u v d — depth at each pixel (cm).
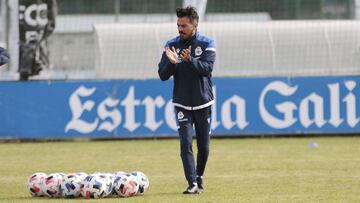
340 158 5109
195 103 3475
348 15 9500
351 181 3984
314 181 3997
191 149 3512
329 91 6469
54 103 6450
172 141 6419
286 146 5944
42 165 4956
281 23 7075
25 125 6456
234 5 9519
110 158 5303
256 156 5300
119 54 6919
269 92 6469
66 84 6450
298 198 3409
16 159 5319
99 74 6894
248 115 6469
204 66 3419
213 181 4044
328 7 9700
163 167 4753
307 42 6969
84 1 10375
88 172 4588
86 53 7800
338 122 6481
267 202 3294
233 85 6456
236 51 6944
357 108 6475
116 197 3434
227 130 6469
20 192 3712
